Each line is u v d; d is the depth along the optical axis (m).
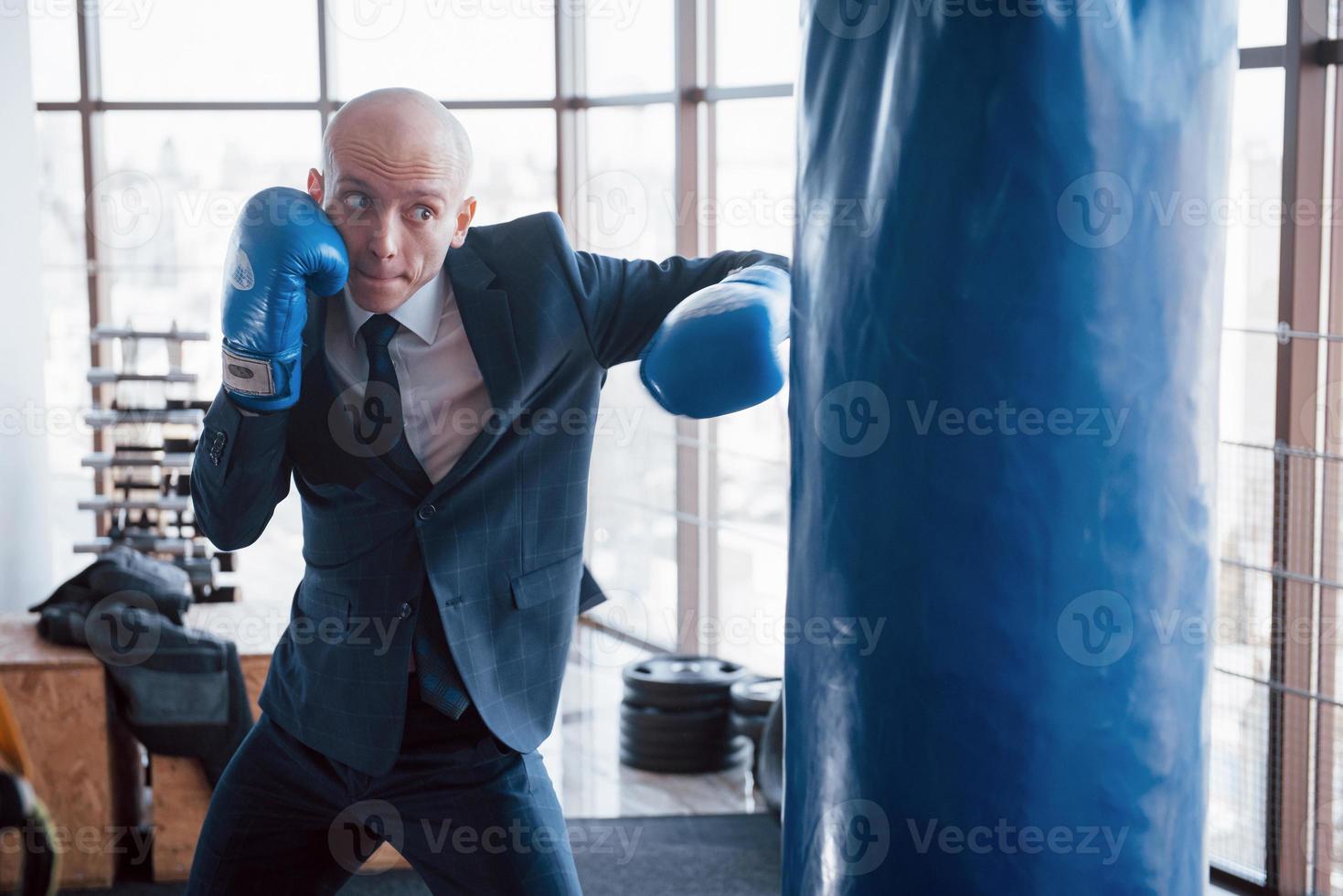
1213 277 1.15
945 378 1.07
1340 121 3.48
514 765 1.79
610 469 6.48
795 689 1.24
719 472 5.89
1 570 4.86
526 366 1.72
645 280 1.85
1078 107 1.03
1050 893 1.13
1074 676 1.10
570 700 5.72
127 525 4.80
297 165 6.68
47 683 3.79
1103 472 1.09
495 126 6.68
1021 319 1.05
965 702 1.10
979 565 1.08
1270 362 3.58
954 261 1.05
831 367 1.15
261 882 1.83
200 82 6.60
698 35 5.78
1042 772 1.11
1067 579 1.09
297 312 1.47
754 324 1.31
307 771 1.78
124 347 4.81
